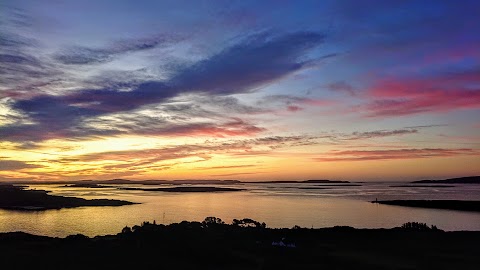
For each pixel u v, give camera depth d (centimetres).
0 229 6250
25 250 2761
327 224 6606
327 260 2512
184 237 3141
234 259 2555
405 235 3556
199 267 2336
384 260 2511
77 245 2925
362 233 3706
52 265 2300
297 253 2734
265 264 2420
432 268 2295
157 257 2542
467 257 2597
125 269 2233
